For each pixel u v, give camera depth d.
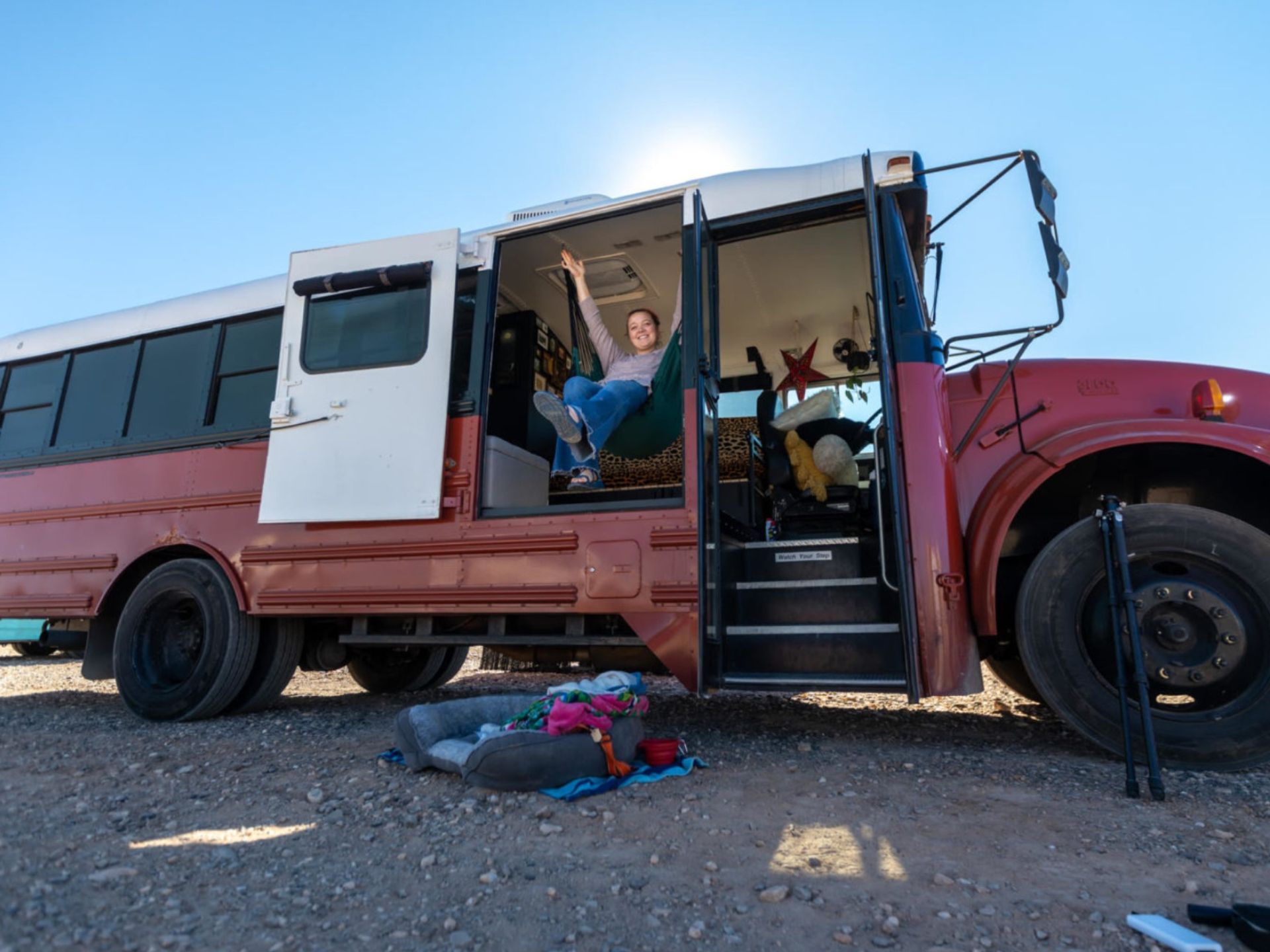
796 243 4.64
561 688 3.29
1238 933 1.71
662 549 3.63
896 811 2.63
